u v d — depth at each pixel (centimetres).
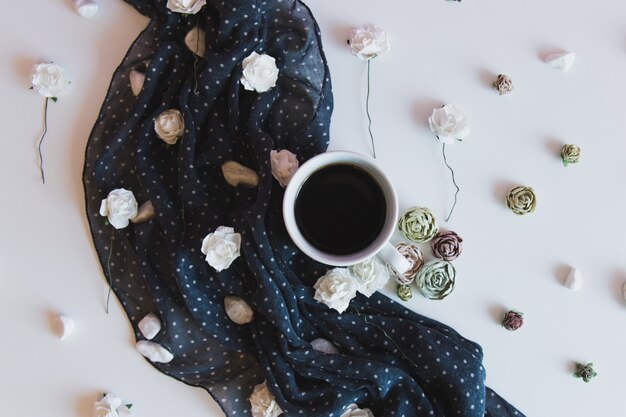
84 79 72
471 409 70
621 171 72
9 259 73
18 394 73
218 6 69
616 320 72
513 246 72
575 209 72
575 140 72
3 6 72
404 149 72
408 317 72
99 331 73
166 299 72
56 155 73
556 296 72
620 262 72
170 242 70
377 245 65
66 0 72
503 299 72
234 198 72
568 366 72
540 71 72
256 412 71
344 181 66
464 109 72
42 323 73
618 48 72
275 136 71
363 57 71
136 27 72
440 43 72
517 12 72
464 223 72
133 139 72
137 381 73
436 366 70
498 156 72
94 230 72
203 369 73
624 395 72
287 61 71
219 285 71
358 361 70
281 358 70
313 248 65
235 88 70
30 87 72
